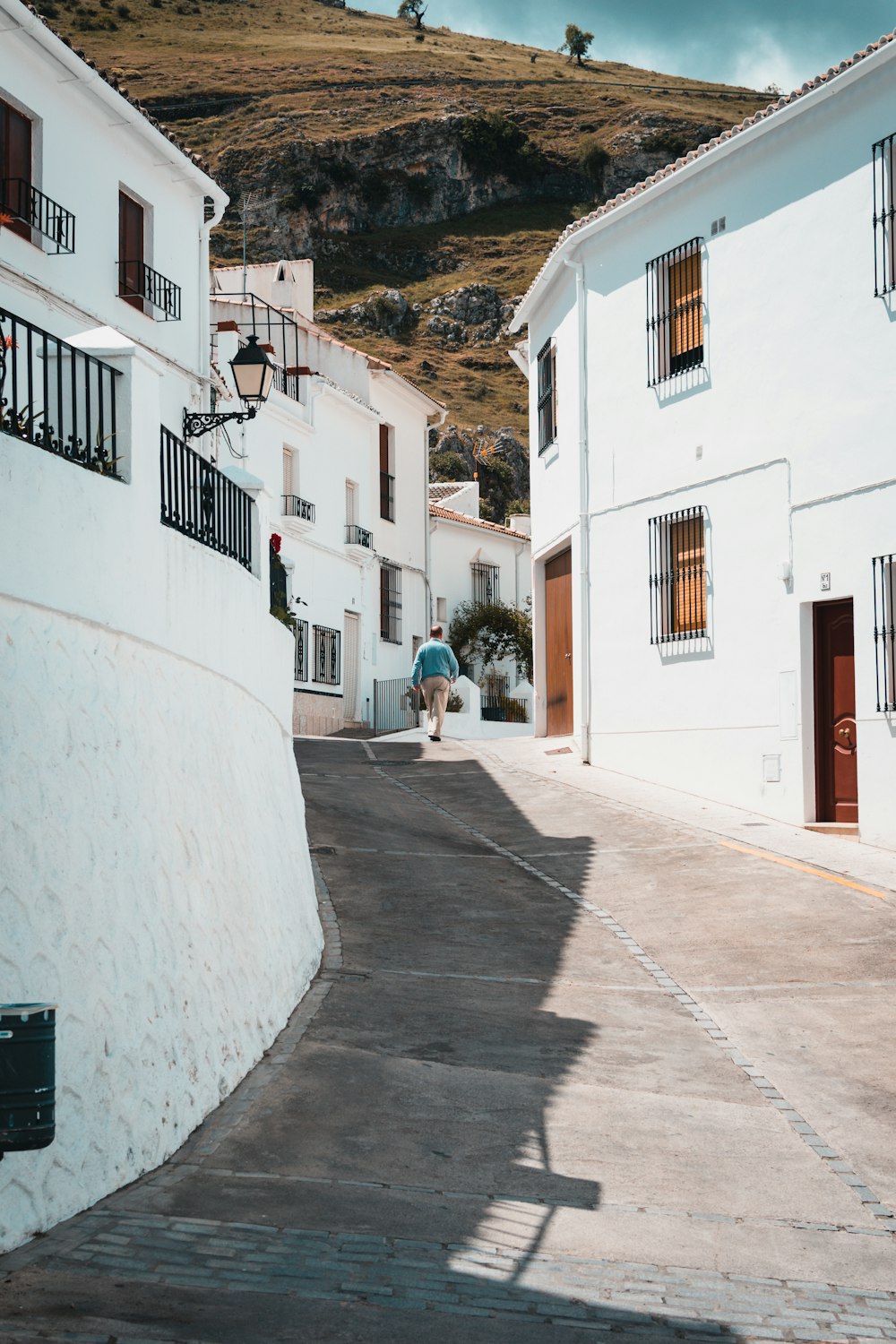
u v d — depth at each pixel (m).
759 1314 4.96
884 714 14.20
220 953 7.34
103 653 6.51
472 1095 7.38
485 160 116.56
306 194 109.25
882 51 14.27
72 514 6.21
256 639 10.03
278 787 10.19
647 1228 5.75
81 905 5.73
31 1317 4.43
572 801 16.86
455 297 102.62
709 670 17.11
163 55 135.00
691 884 12.48
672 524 18.00
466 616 42.34
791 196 15.94
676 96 134.75
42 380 6.88
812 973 9.81
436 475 78.31
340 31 153.12
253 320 28.33
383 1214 5.70
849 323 15.09
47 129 16.36
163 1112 6.21
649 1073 7.88
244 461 27.84
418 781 19.03
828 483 15.27
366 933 10.96
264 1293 4.81
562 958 10.41
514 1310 4.86
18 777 5.46
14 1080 4.46
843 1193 6.26
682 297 17.98
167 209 19.44
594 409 19.61
